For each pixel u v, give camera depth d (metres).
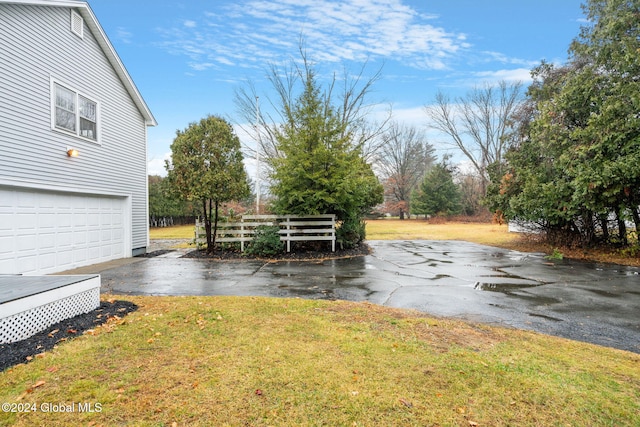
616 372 3.28
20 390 2.88
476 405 2.71
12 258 7.48
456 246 14.76
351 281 7.59
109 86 10.91
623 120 8.82
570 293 6.45
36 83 8.05
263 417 2.54
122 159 11.55
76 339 3.96
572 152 10.06
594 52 10.72
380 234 21.50
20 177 7.57
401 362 3.40
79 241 9.59
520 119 15.15
